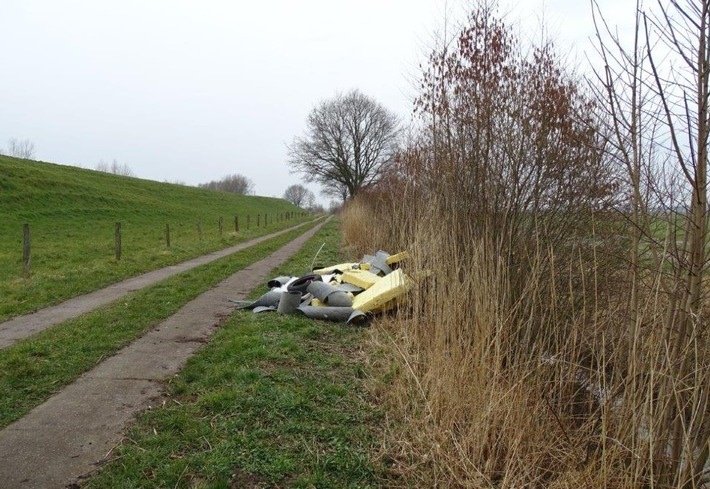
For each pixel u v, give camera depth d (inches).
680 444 123.2
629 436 132.4
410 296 268.2
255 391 192.4
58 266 548.4
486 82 228.8
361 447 161.2
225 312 333.7
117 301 359.9
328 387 202.7
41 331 280.7
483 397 160.6
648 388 126.9
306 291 340.5
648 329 140.4
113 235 982.4
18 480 135.0
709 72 110.3
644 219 133.5
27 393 193.2
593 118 201.0
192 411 177.8
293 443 160.1
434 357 196.7
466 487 139.9
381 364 230.1
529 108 220.5
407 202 351.6
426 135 281.4
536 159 217.3
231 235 1108.5
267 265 598.9
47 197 1238.3
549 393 161.9
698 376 115.9
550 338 186.7
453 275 210.1
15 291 381.7
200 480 138.6
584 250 200.7
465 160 236.7
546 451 144.0
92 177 1843.0
